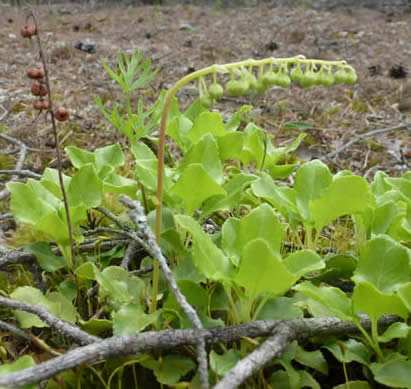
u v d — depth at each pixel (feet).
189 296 0.71
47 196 0.85
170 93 0.66
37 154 1.37
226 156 0.91
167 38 3.10
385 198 0.87
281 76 0.70
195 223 0.69
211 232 0.95
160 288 0.79
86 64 2.35
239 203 0.95
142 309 0.72
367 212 0.83
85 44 2.63
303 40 3.02
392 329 0.68
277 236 0.72
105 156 0.95
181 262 0.82
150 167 0.85
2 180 1.24
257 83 0.70
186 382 0.65
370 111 1.83
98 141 1.47
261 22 3.64
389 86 2.08
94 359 0.62
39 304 0.73
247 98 1.93
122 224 0.90
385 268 0.69
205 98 0.69
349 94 2.00
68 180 0.90
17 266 0.93
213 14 4.05
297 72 0.72
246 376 0.60
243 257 0.63
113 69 2.27
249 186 0.94
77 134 1.51
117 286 0.74
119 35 3.19
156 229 0.70
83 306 0.82
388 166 1.40
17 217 0.78
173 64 2.44
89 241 0.89
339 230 1.04
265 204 0.73
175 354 0.70
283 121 1.73
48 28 3.42
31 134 1.48
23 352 0.76
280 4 4.47
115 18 3.88
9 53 2.51
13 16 3.85
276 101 1.91
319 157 1.45
